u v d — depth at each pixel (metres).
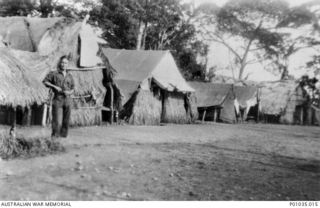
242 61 61.66
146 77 25.70
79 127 18.66
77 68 19.17
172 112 28.59
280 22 59.12
